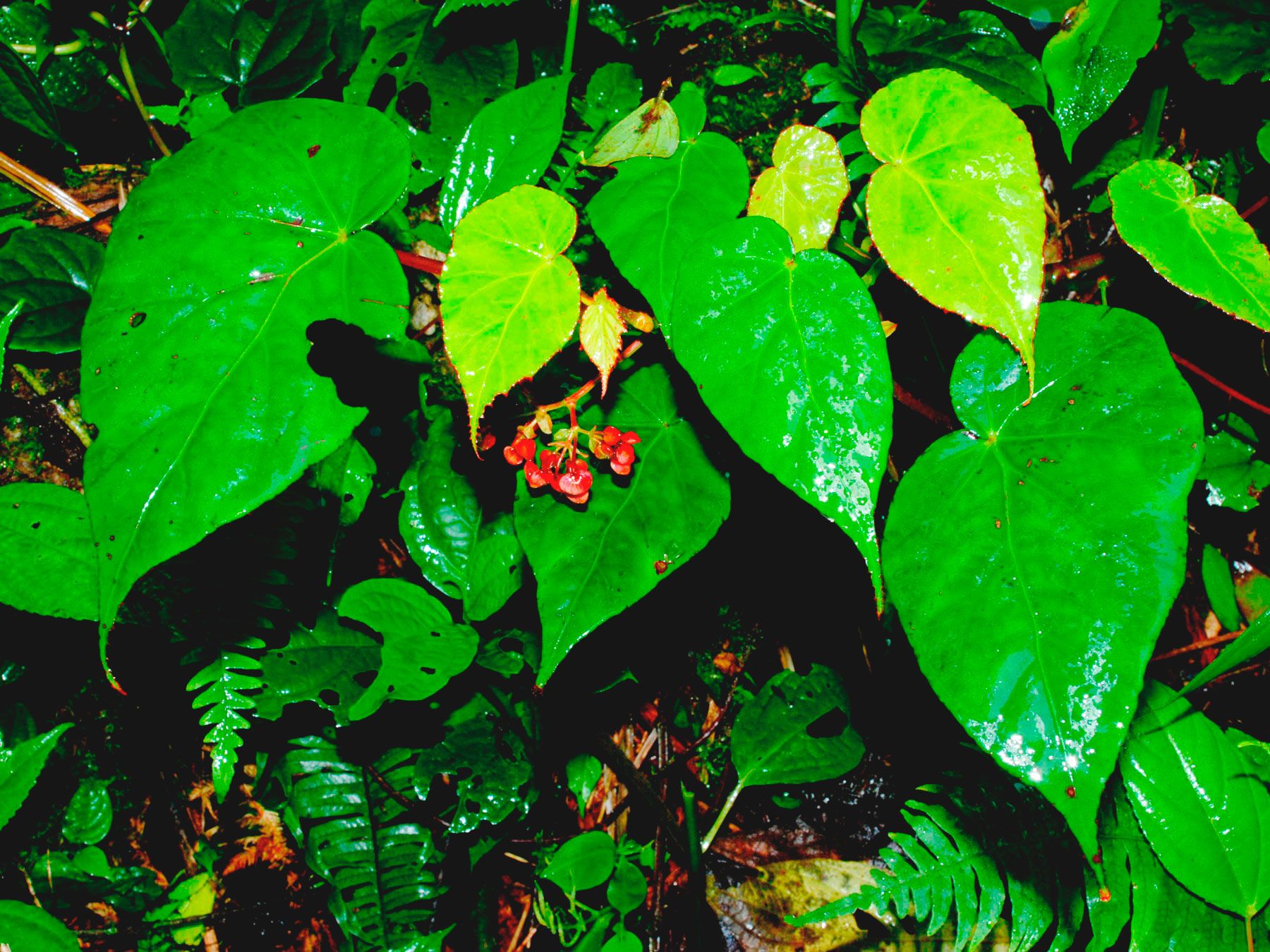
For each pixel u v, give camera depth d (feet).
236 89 1.88
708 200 1.59
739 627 2.12
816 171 1.59
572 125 1.95
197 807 2.07
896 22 1.79
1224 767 1.82
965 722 1.42
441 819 1.98
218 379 1.37
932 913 1.99
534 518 1.58
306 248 1.44
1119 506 1.46
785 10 1.94
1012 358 1.55
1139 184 1.56
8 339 1.79
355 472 1.87
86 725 2.00
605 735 2.07
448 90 1.90
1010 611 1.44
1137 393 1.50
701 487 1.61
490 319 1.38
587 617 1.55
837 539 2.00
